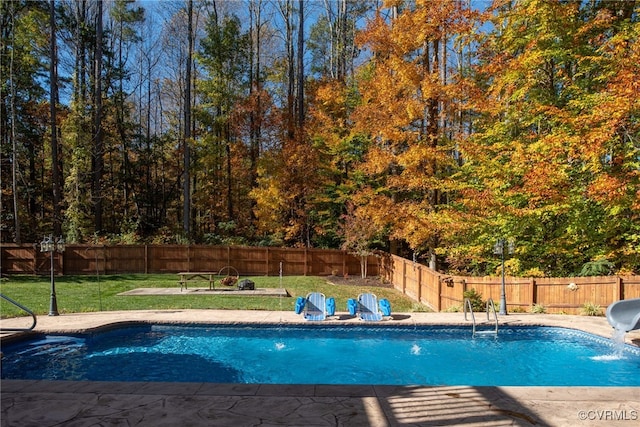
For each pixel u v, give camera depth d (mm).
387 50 16750
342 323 10859
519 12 14945
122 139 32438
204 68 28891
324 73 34781
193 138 28328
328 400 4715
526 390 5105
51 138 25172
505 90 16344
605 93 13336
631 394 5012
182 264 22078
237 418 4199
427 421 4164
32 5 24922
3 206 25531
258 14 31812
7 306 12523
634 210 12742
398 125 16500
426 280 15086
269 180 24156
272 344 10109
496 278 13203
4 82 23672
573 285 12461
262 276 22031
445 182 16203
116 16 31484
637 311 8195
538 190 13656
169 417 4223
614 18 14492
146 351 9430
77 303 13312
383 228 20000
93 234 24062
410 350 9648
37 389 5047
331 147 22984
